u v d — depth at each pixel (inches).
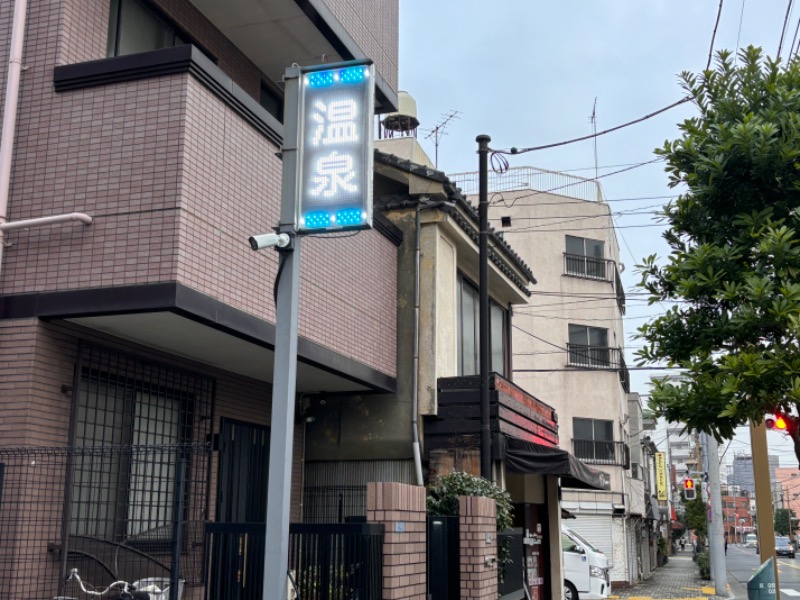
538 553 667.4
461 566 365.4
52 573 308.5
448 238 578.2
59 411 324.2
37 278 325.1
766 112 310.0
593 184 1393.9
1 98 345.1
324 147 239.9
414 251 545.0
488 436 510.0
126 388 362.3
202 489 398.0
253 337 359.3
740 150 301.0
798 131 292.8
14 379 315.9
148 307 310.5
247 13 462.3
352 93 241.0
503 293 729.6
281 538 218.1
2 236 327.6
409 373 529.7
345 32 502.0
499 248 660.1
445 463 522.9
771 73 323.9
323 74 244.2
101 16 367.9
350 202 234.7
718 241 312.8
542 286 1321.4
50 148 336.5
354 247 480.1
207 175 335.6
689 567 2042.3
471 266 644.7
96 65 336.2
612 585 1218.0
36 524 303.7
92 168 330.0
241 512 434.6
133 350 365.7
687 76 339.6
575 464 559.2
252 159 370.3
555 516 691.4
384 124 780.0
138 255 316.8
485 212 550.9
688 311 315.9
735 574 1722.4
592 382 1302.9
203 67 334.3
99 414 346.3
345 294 463.2
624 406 1439.5
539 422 647.1
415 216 550.0
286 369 229.9
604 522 1239.5
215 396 419.5
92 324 335.0
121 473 350.3
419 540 325.7
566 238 1349.7
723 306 311.1
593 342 1326.3
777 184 304.8
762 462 378.9
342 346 454.6
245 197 362.6
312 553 289.7
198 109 333.1
